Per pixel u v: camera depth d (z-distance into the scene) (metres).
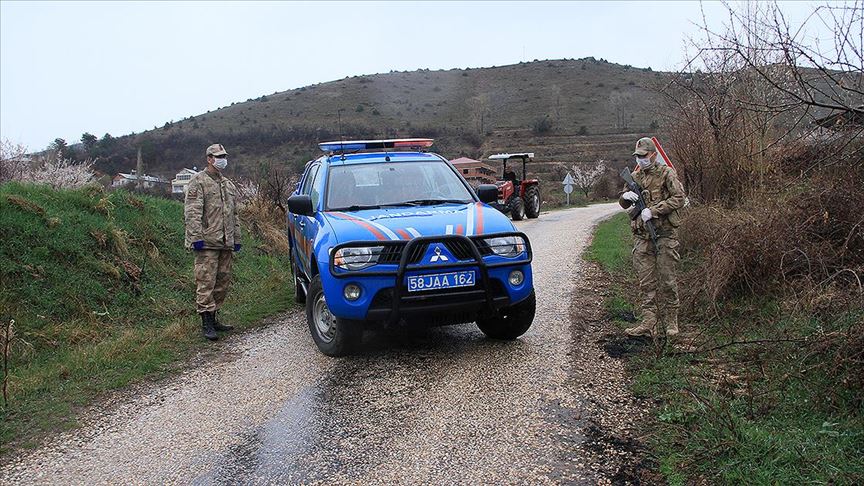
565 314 6.84
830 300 4.97
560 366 5.19
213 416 4.60
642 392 4.54
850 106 4.66
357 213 5.96
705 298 6.30
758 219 6.43
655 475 3.47
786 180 7.42
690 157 10.79
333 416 4.45
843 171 5.89
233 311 7.84
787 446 3.45
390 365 5.45
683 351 5.20
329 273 5.25
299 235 7.44
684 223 8.74
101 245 8.41
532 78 96.88
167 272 8.89
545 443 3.89
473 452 3.82
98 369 5.76
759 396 4.14
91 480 3.74
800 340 4.41
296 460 3.84
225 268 6.95
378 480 3.55
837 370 4.03
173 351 6.32
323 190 6.48
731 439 3.57
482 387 4.82
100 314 7.24
